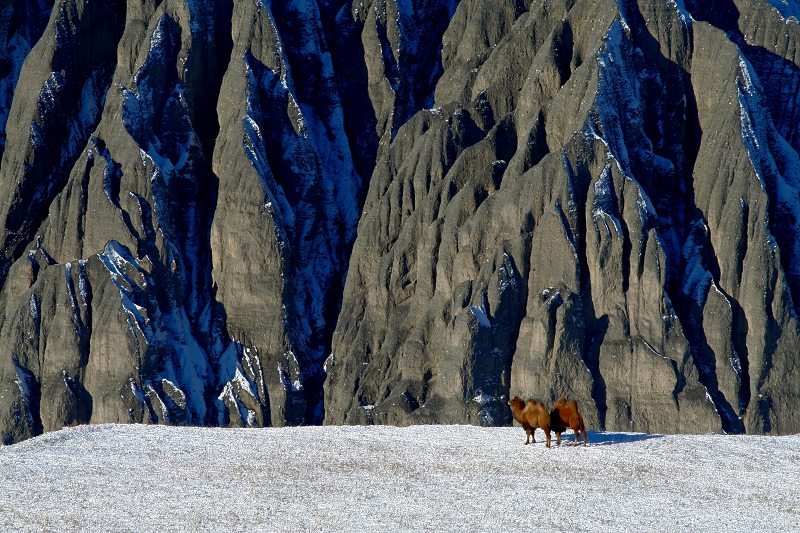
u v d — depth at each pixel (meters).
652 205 178.12
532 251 177.25
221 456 82.06
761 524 67.12
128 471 78.00
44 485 74.38
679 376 168.62
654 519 67.81
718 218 178.50
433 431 91.56
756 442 86.44
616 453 81.94
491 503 70.50
